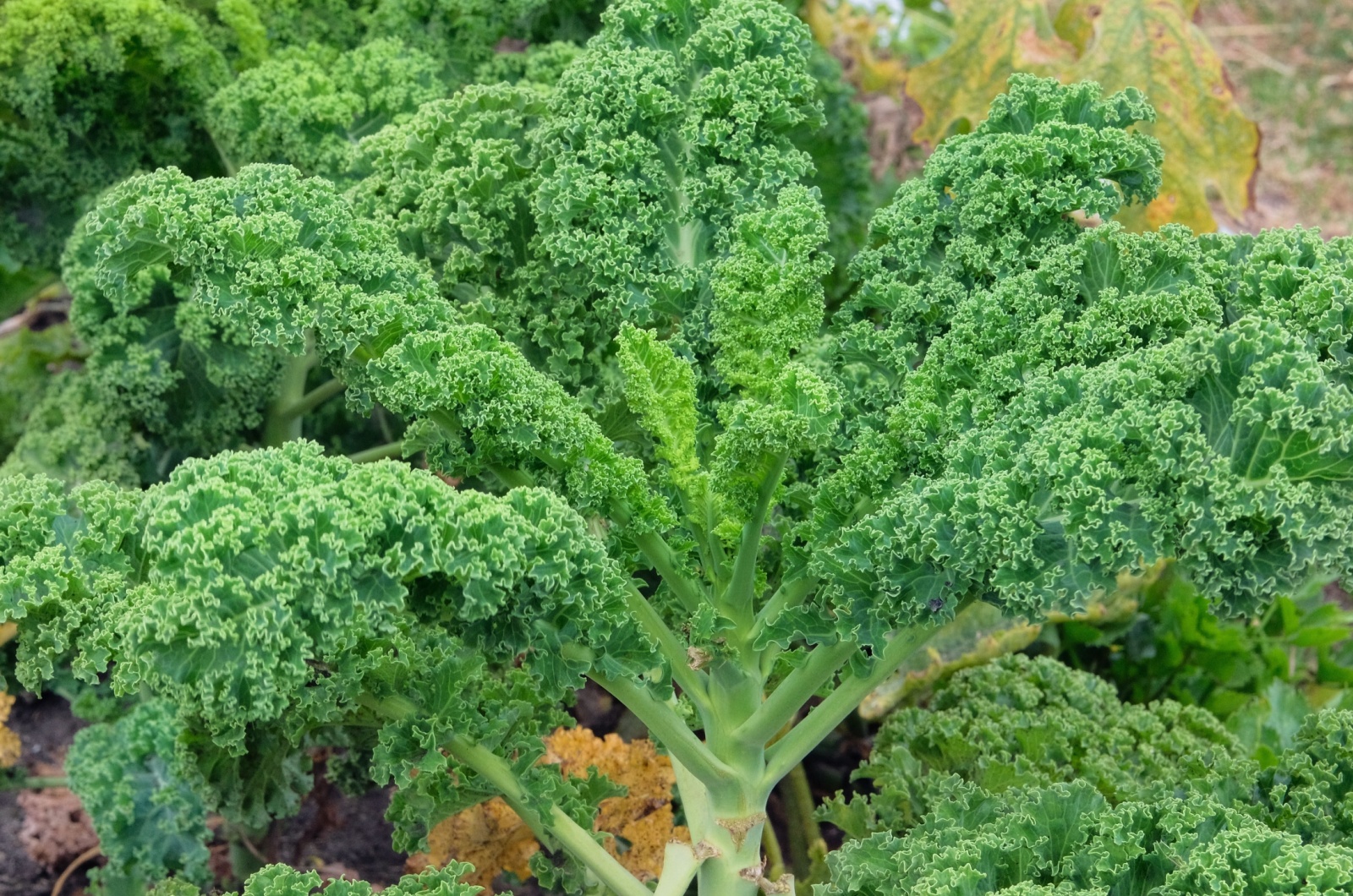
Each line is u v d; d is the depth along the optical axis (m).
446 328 1.90
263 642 1.71
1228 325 1.87
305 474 1.76
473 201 2.06
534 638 1.82
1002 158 1.95
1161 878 1.82
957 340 1.92
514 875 2.12
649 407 1.89
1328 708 2.01
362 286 1.90
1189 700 2.40
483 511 1.76
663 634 1.91
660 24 2.04
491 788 1.94
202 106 2.37
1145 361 1.78
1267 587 1.73
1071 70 2.58
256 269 1.87
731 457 1.86
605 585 1.82
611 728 2.35
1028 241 1.96
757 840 1.94
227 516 1.72
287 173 1.91
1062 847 1.85
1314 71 4.35
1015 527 1.77
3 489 1.85
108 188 2.40
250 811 2.04
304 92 2.30
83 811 2.36
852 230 2.55
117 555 1.82
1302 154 4.10
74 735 2.47
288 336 1.88
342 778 2.10
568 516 1.80
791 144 2.04
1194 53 2.56
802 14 2.79
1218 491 1.72
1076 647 2.44
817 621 1.88
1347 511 1.72
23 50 2.30
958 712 2.14
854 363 2.00
